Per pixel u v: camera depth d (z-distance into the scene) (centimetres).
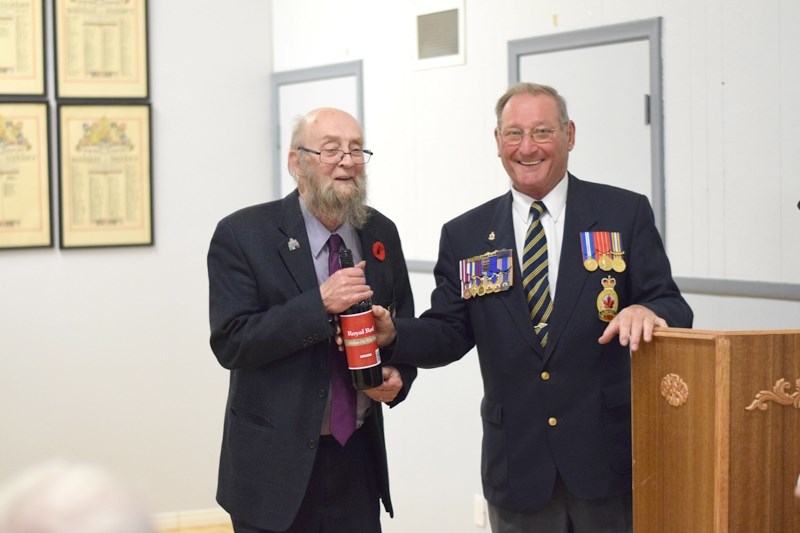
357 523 278
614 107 366
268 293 269
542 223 270
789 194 313
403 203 471
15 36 504
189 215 534
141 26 519
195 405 537
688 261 344
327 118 271
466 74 432
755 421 203
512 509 263
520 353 263
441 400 452
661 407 217
